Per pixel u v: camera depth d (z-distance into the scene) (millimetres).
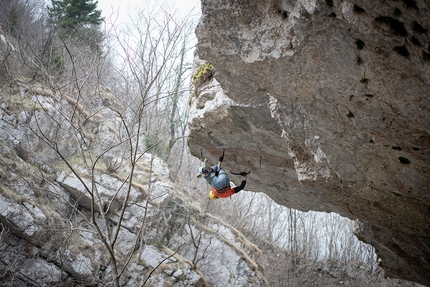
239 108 7852
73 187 17344
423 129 5316
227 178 8891
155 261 17516
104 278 16125
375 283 26734
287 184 10680
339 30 4434
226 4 4934
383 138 6000
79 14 25609
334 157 6879
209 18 5145
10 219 14500
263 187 11664
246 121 8242
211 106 8367
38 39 18219
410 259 11336
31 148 17062
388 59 4477
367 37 4223
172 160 26219
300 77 5410
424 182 6602
